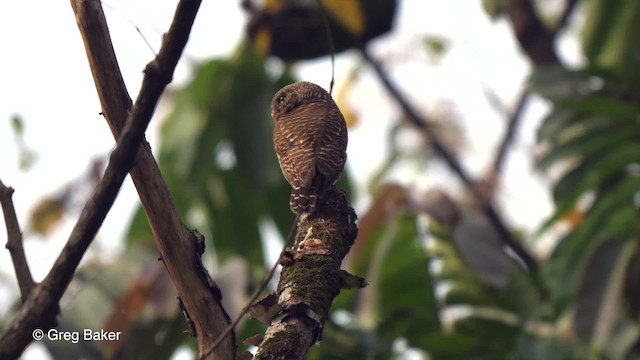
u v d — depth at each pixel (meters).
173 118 13.12
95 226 5.08
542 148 12.81
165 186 5.68
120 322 10.02
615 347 10.48
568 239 11.32
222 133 13.06
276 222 13.48
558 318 11.02
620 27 13.15
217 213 13.45
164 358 10.84
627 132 11.30
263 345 5.23
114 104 5.42
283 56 12.67
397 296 11.82
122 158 5.04
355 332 11.35
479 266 10.58
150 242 11.12
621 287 10.50
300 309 5.50
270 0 12.18
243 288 9.84
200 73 13.13
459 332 11.81
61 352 9.94
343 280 5.89
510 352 11.61
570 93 11.50
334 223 6.82
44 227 11.84
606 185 11.62
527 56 14.02
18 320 5.11
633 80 11.55
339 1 11.75
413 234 11.41
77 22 5.38
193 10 4.89
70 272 5.11
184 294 5.76
